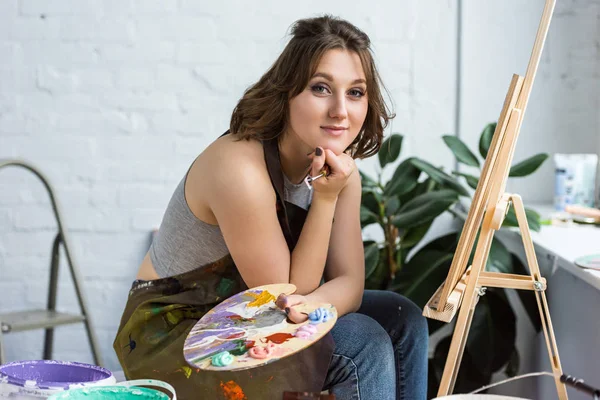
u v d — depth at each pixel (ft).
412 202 7.39
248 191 5.00
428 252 7.55
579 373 6.35
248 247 5.08
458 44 8.66
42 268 8.78
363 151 5.70
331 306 4.71
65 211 8.75
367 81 5.21
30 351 8.88
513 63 8.63
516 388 8.04
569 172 8.13
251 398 4.85
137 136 8.72
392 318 5.60
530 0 8.57
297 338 4.36
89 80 8.66
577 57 8.64
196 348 4.38
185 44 8.64
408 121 8.75
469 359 7.60
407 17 8.65
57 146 8.71
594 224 7.50
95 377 4.84
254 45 8.63
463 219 7.95
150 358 5.13
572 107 8.70
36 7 8.59
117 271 8.80
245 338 4.41
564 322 6.82
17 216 8.73
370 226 8.87
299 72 5.03
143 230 8.79
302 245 5.26
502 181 4.55
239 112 5.32
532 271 4.81
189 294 5.34
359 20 8.65
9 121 8.68
